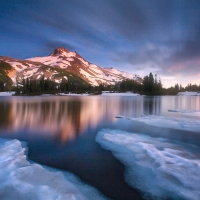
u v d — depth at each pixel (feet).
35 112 68.49
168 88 459.32
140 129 40.40
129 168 19.79
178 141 30.58
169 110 82.12
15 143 28.43
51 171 18.92
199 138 32.63
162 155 23.04
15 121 48.80
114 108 89.76
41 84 395.14
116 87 464.65
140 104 119.44
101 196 14.58
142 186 16.15
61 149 26.27
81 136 33.65
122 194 14.88
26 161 21.45
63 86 424.05
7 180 16.49
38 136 33.50
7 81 599.98
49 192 14.76
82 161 21.83
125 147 26.94
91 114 65.16
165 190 15.38
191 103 136.05
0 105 99.55
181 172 18.16
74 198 14.02
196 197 14.29
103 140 30.86
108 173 18.65
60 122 47.98
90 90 432.25
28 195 14.34
